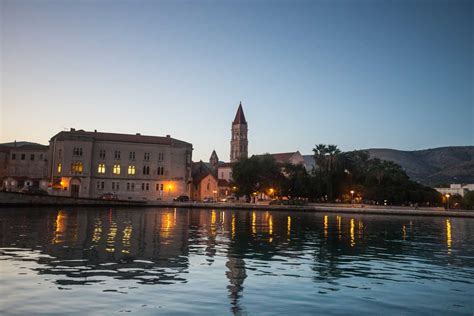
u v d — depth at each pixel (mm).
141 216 64188
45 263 20109
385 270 21469
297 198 135125
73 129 119625
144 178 118312
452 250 31281
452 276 20156
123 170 116938
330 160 131750
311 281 18156
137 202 96312
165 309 13312
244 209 107562
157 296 14758
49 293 14688
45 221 46750
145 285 16266
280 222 61219
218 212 91062
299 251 27984
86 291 15062
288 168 141375
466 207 169750
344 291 16500
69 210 74938
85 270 18641
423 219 90875
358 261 24328
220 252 26203
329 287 17109
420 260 25500
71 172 111438
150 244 28719
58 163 112875
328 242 34594
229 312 13250
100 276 17516
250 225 52562
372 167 156875
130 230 38812
